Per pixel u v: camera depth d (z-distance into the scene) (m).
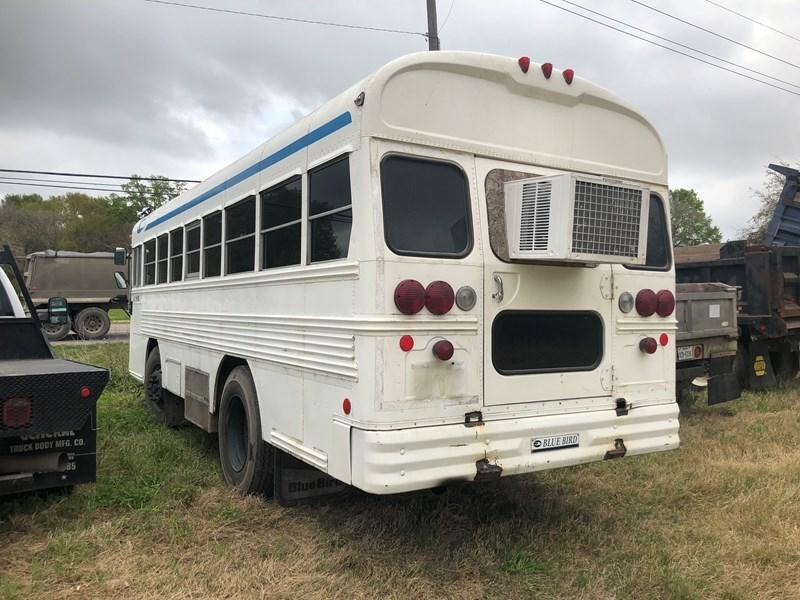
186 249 6.66
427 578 3.62
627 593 3.50
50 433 4.04
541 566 3.77
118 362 11.68
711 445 6.31
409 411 3.45
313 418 3.94
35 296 18.38
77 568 3.74
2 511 4.55
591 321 4.19
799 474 5.27
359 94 3.55
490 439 3.64
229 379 5.32
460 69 3.78
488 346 3.73
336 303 3.71
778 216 11.01
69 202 65.38
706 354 7.63
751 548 3.96
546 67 4.08
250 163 5.04
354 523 4.34
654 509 4.71
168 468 5.58
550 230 3.61
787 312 9.14
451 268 3.63
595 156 4.34
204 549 4.02
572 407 4.04
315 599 3.41
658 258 4.57
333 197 3.83
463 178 3.78
